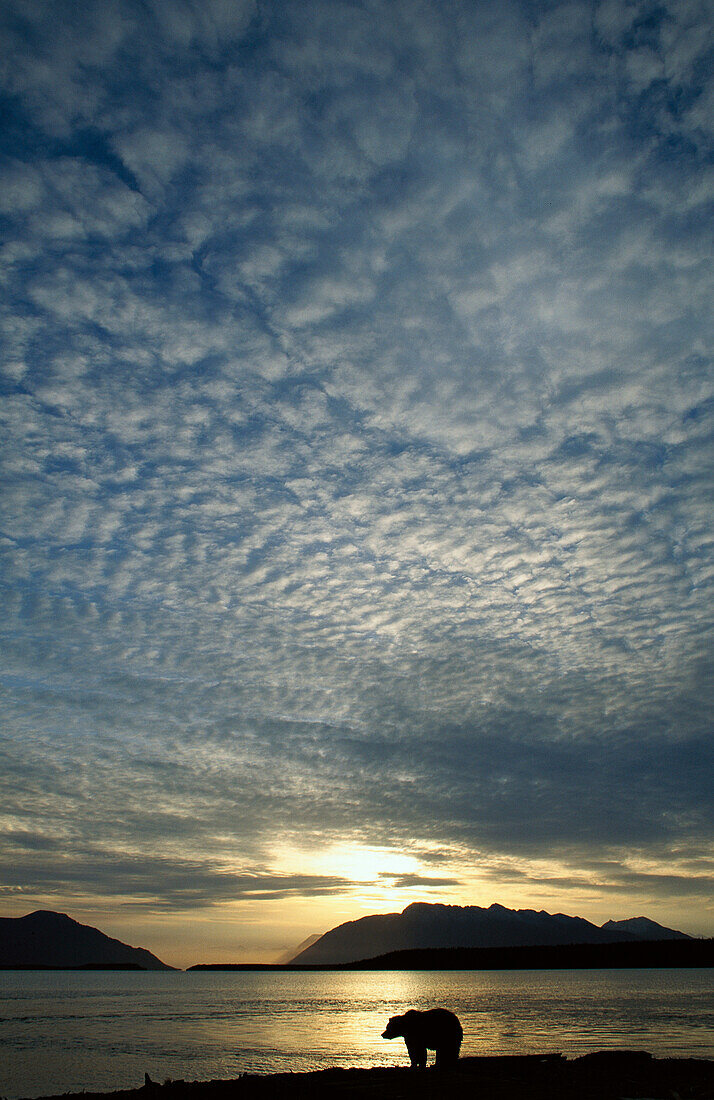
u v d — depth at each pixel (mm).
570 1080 24078
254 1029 61906
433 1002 90812
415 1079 24422
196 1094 22797
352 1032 58188
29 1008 95438
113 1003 106500
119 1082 34906
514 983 150125
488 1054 39656
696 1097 21281
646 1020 60219
